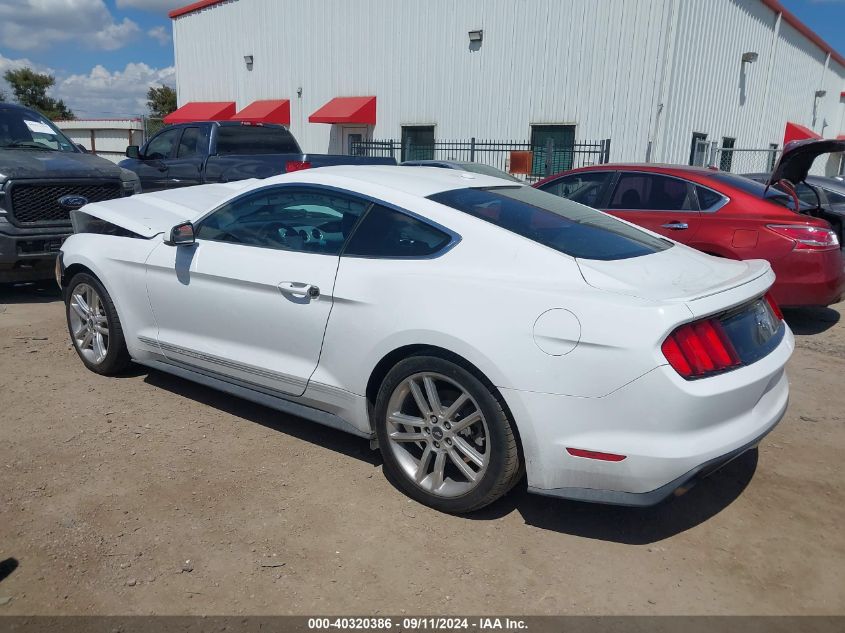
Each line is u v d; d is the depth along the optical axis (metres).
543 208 3.66
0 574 2.70
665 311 2.68
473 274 3.09
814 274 6.09
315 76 21.20
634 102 15.04
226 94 24.12
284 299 3.59
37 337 5.67
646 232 3.87
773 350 3.17
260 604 2.59
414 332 3.10
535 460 2.90
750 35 18.19
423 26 18.33
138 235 4.43
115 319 4.57
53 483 3.37
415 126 19.05
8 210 6.48
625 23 14.86
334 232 3.57
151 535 2.98
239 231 3.95
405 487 3.34
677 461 2.67
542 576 2.81
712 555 2.98
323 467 3.64
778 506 3.40
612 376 2.70
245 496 3.32
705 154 16.98
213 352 3.97
